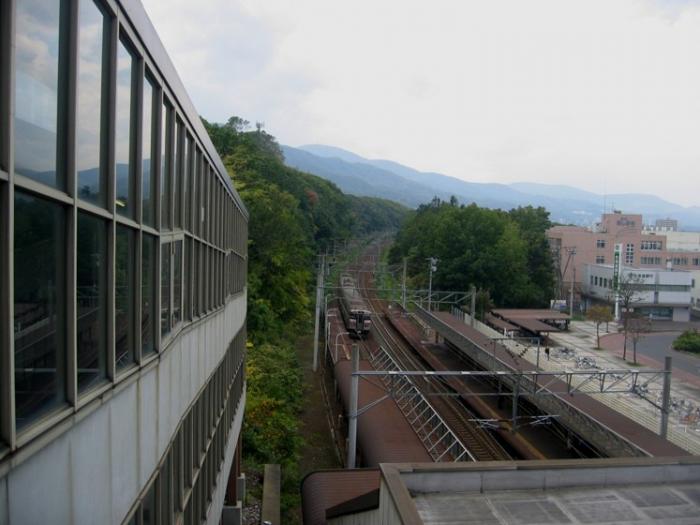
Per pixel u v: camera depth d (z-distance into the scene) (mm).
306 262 56156
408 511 7102
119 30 4328
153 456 5539
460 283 55312
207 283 9266
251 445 20484
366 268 70125
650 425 25734
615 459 9125
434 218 69688
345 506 10984
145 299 5336
